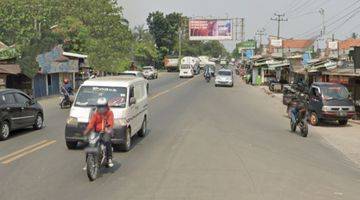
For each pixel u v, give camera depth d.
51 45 43.19
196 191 9.73
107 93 15.01
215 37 83.69
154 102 33.00
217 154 14.22
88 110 14.55
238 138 17.80
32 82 39.78
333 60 38.94
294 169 12.32
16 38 46.97
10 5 47.31
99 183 10.41
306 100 24.16
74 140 14.46
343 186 10.57
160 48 117.06
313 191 9.98
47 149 14.67
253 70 64.44
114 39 63.62
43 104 33.44
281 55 69.94
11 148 14.86
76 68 49.91
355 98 30.12
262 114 28.12
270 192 9.75
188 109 28.73
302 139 18.48
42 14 51.06
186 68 78.62
